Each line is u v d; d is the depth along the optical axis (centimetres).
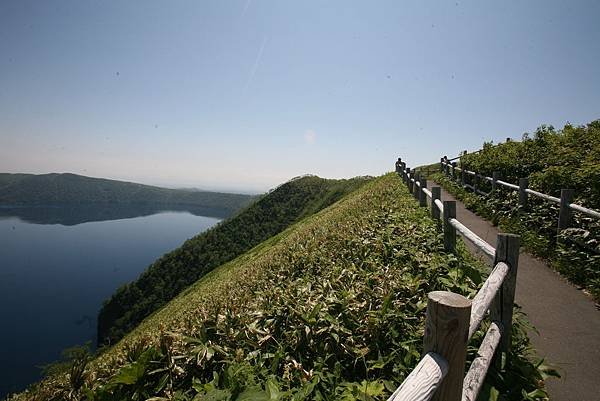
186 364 373
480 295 251
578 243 606
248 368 341
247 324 448
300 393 287
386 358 326
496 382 285
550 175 774
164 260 8750
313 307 441
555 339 387
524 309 462
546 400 285
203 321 461
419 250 583
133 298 7906
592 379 316
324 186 10275
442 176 2019
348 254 694
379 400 271
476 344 312
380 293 448
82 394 384
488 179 1180
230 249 8388
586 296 500
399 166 2019
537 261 659
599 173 643
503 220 893
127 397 345
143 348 437
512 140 1419
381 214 950
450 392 155
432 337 154
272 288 666
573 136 988
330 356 353
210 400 276
